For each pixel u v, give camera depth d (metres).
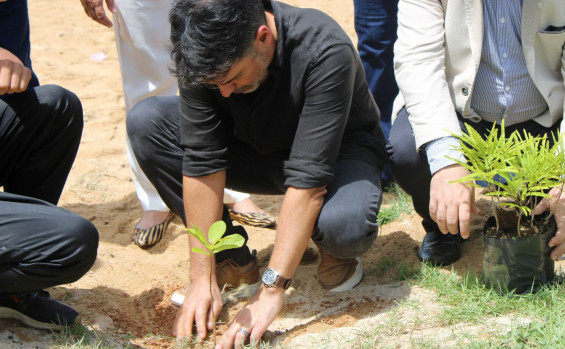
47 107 2.54
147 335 2.58
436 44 2.64
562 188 2.40
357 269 2.82
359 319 2.59
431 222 2.94
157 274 3.05
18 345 2.34
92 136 4.58
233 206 3.47
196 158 2.56
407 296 2.69
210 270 2.64
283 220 2.45
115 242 3.36
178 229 3.47
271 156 2.77
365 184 2.59
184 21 2.10
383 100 3.73
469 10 2.60
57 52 6.28
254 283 2.89
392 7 3.50
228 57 2.10
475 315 2.47
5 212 2.17
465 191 2.45
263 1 2.38
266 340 2.51
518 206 2.42
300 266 3.07
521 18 2.61
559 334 2.27
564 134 2.57
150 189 3.38
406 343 2.38
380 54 3.61
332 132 2.39
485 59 2.71
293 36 2.34
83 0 3.18
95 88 5.47
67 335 2.44
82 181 3.95
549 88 2.69
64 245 2.21
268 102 2.46
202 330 2.53
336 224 2.51
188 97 2.48
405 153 2.76
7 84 2.31
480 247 2.99
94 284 2.90
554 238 2.48
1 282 2.22
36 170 2.62
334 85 2.34
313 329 2.55
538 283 2.53
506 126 2.84
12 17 2.99
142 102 2.76
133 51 3.19
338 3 7.46
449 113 2.58
